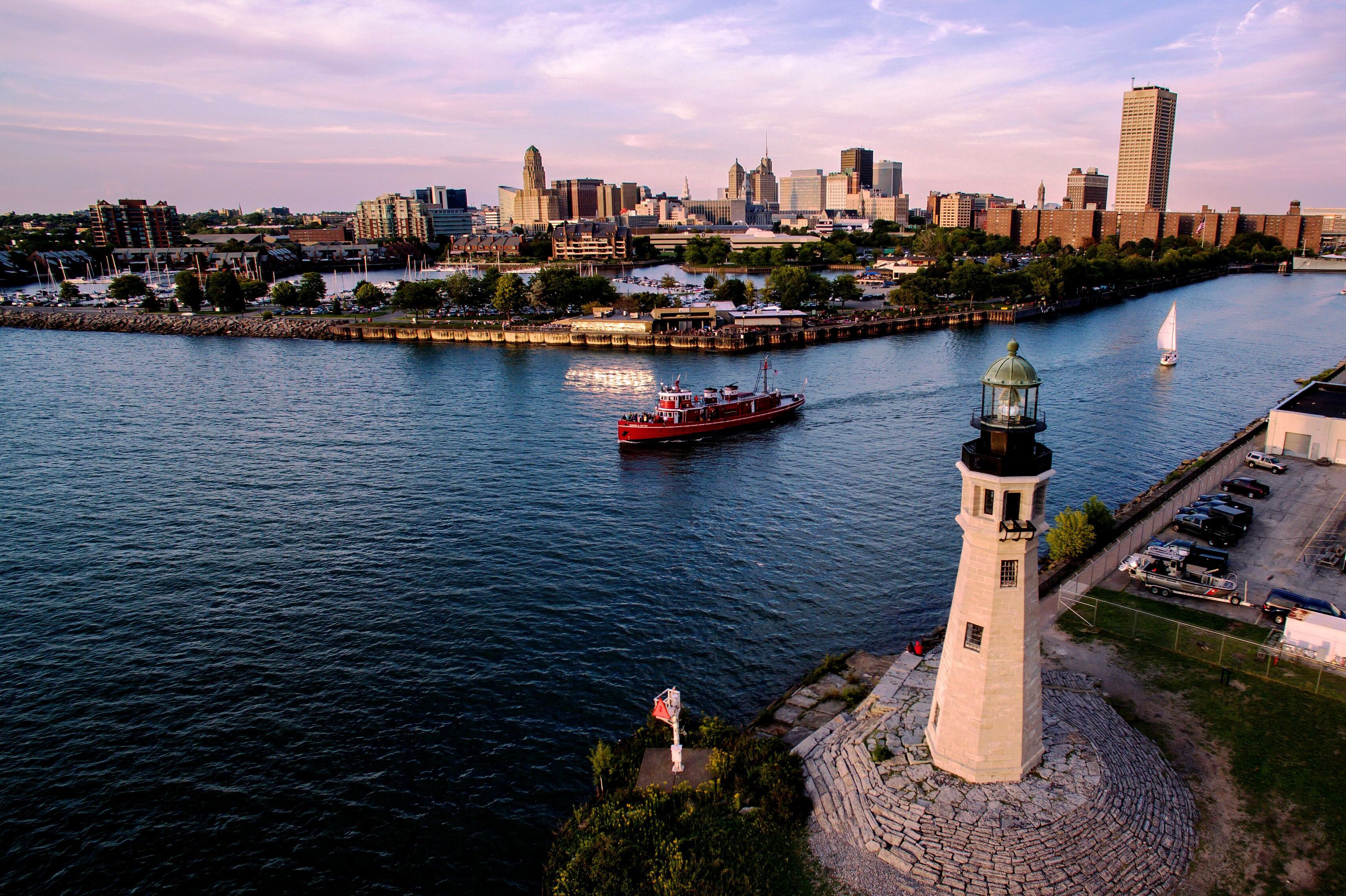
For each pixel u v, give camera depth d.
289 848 47.53
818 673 62.16
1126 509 90.62
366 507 102.25
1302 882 38.06
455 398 167.62
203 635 71.12
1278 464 100.44
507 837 48.16
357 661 66.75
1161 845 39.66
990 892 37.41
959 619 41.78
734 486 111.25
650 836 43.16
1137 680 54.78
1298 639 56.22
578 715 59.31
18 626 72.56
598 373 196.50
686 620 73.12
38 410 156.75
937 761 43.78
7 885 45.03
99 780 53.22
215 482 111.88
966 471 39.62
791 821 43.47
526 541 91.25
